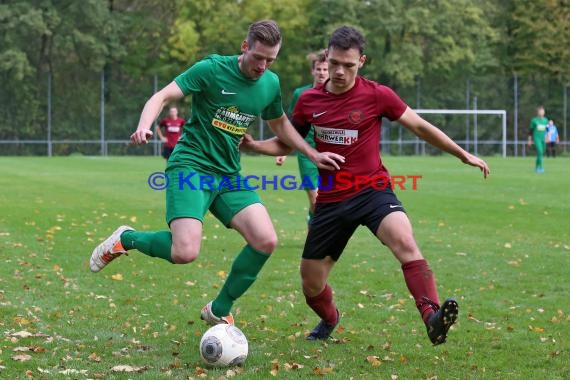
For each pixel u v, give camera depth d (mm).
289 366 6777
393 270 11492
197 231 7352
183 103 56562
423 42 61312
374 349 7457
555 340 7734
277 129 7902
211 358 6785
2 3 57281
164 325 8258
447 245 13781
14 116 56312
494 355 7234
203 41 60812
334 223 7438
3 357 6891
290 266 11766
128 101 58938
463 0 60344
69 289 9922
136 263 11766
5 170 35625
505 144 56688
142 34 61406
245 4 61062
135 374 6512
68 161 45781
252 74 7484
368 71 60812
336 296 9812
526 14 63938
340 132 7469
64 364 6746
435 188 25625
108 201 21078
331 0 60094
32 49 57500
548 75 62406
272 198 22500
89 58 57781
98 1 57750
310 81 62062
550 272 11352
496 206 20016
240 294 7562
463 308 9164
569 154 59406
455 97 60750
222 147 7625
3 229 15156
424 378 6523
